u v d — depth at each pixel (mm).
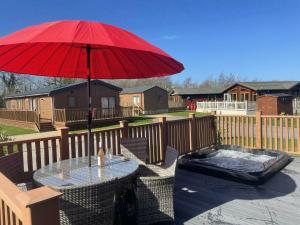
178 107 40688
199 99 40812
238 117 7395
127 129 5285
